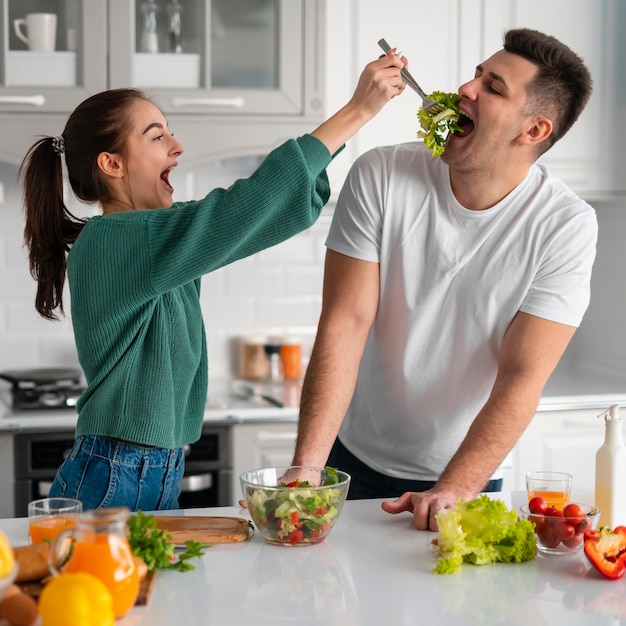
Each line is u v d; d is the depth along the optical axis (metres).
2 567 1.04
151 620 1.23
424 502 1.63
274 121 3.14
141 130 1.95
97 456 1.83
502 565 1.47
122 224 1.74
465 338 2.03
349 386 1.98
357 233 2.03
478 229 1.98
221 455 3.10
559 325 1.93
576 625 1.24
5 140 3.01
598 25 3.45
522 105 1.88
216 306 3.71
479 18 3.35
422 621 1.25
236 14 3.15
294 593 1.33
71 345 3.57
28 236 2.05
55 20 3.04
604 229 3.77
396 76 1.83
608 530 1.45
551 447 3.28
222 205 1.69
